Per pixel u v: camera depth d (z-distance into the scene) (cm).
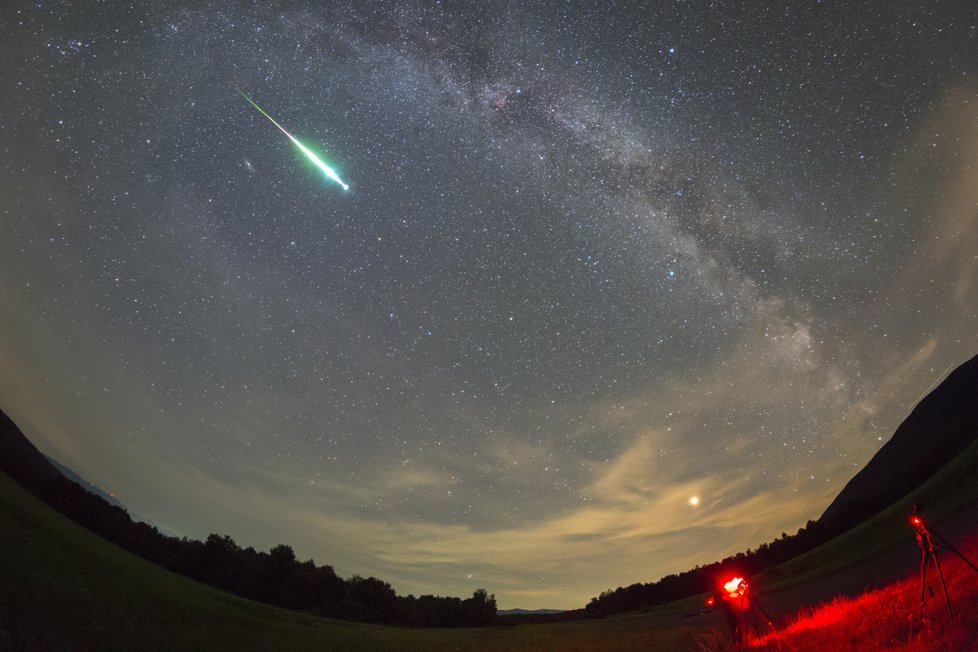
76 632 1050
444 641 3588
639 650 2308
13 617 989
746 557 6431
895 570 2961
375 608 5253
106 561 2977
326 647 2677
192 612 2609
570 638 3512
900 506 5162
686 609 5478
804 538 6188
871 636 898
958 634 737
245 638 2353
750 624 1436
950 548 876
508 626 5184
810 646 981
